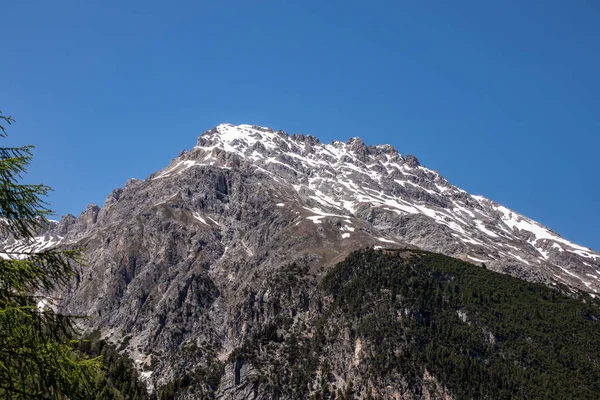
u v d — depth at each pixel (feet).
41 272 110.83
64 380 107.76
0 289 107.14
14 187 110.32
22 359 105.29
